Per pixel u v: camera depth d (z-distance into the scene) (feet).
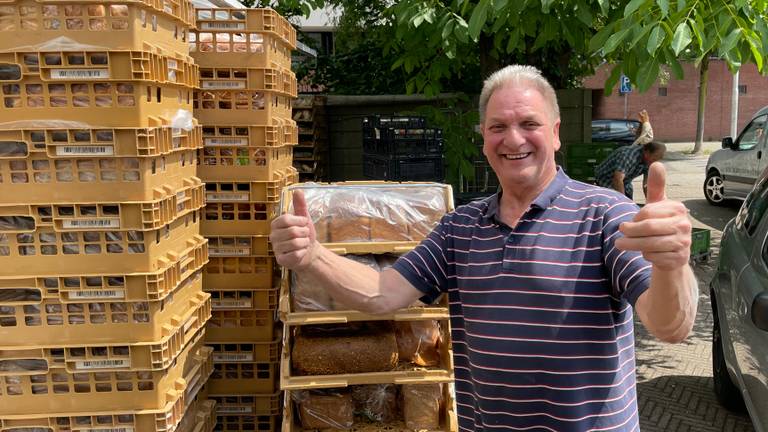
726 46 9.89
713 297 13.97
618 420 5.90
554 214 6.12
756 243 11.96
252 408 11.94
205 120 11.19
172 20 8.82
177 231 9.08
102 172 7.97
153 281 8.16
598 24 17.07
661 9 9.73
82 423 8.41
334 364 9.04
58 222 7.98
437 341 9.57
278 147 11.67
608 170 23.16
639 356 17.03
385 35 25.31
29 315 8.19
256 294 11.69
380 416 9.56
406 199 9.86
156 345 8.28
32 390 8.34
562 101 27.68
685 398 14.47
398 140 20.56
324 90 33.24
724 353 12.85
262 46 11.05
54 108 7.77
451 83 28.12
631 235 4.72
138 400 8.46
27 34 7.58
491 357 6.11
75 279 8.14
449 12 16.31
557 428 5.89
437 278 6.95
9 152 7.85
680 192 45.06
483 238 6.47
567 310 5.84
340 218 9.55
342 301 6.66
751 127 35.47
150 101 8.09
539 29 16.92
